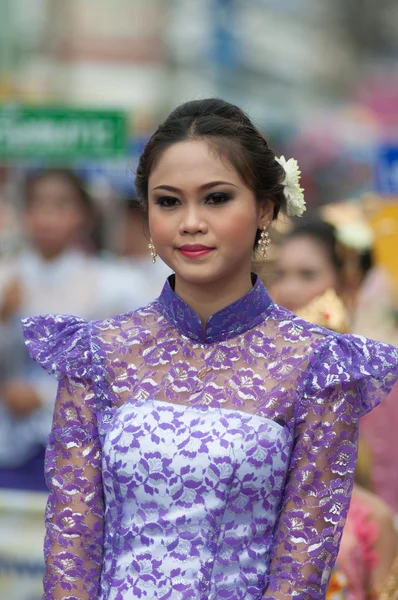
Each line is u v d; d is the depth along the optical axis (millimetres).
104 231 16031
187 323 6176
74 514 6117
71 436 6188
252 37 46250
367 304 12562
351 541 7906
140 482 5910
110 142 12867
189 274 6062
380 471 10336
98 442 6164
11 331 14266
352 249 10430
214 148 6043
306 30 51969
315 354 6070
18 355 14195
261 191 6195
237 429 5891
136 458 5918
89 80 39000
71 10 37031
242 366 6094
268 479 5891
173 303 6234
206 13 41500
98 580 6090
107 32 39344
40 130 12930
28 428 13430
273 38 48438
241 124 6160
